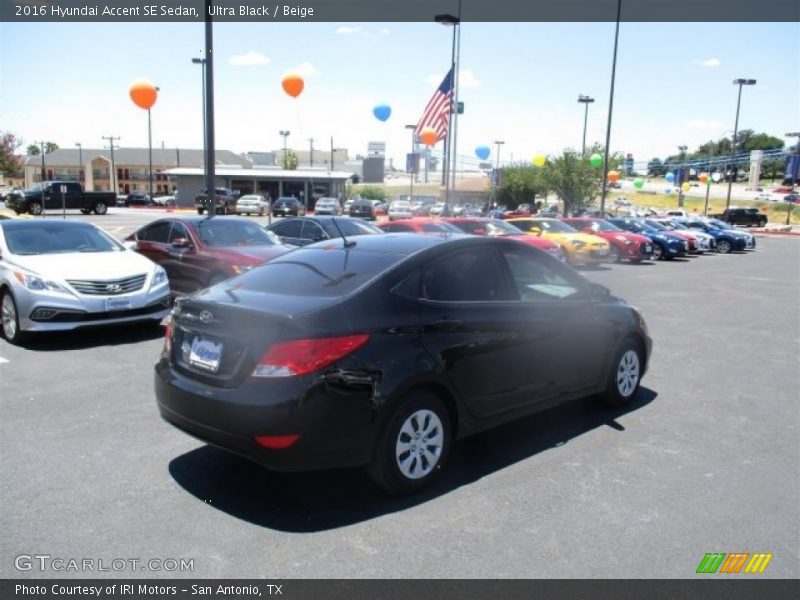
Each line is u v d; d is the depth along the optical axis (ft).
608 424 17.88
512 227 59.57
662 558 11.06
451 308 14.02
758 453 15.93
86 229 30.37
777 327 34.35
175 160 330.13
